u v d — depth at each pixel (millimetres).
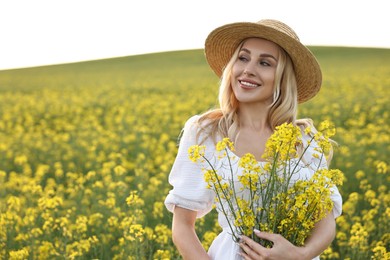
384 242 6094
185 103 20031
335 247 6527
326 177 3240
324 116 17484
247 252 3076
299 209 3029
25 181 9117
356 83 26875
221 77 3656
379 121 15305
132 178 9414
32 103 22344
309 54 3316
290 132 3061
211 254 3314
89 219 7242
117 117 18000
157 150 12281
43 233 6754
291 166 3287
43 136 16375
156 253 5508
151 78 35312
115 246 6199
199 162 3279
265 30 3264
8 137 15398
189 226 3303
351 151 11555
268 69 3336
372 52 48938
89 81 34719
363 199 8203
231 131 3350
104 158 11898
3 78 38438
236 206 3260
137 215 6062
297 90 3590
